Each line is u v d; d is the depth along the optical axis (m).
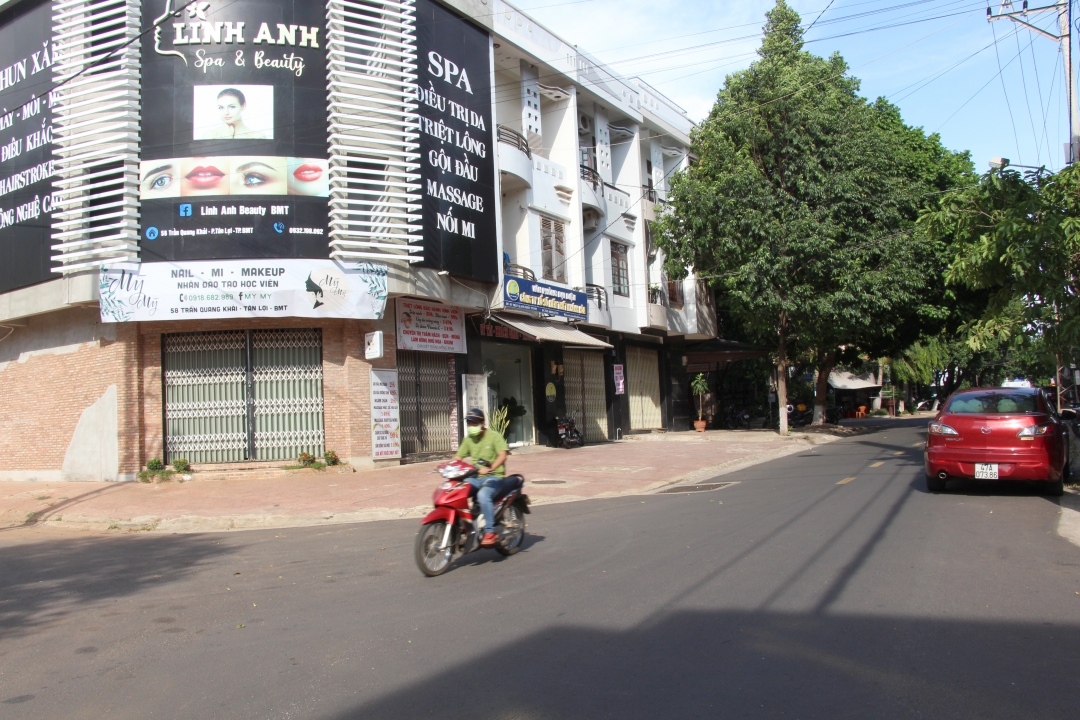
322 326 16.16
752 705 3.97
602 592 6.22
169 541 10.06
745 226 22.83
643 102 27.16
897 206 24.03
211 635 5.51
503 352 21.66
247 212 15.06
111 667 4.89
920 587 6.05
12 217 16.38
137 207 14.98
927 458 10.91
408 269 16.25
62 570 8.20
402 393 17.50
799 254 22.84
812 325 24.34
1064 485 11.73
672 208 26.47
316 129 15.59
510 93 21.77
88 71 14.98
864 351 32.12
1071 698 3.99
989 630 5.04
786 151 23.47
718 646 4.85
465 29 18.39
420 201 16.52
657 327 26.69
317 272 15.20
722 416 37.25
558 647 4.93
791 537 8.09
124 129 15.04
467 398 18.83
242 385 16.02
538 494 13.30
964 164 29.62
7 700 4.38
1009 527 8.44
